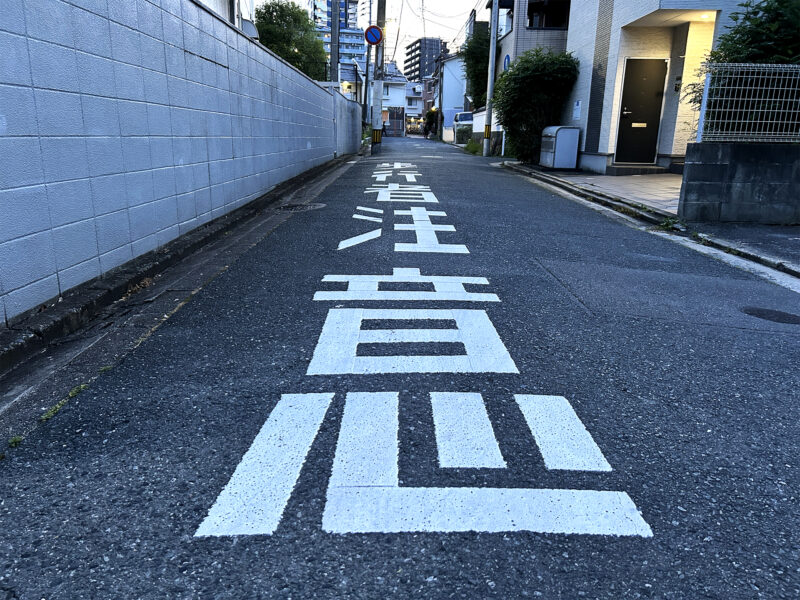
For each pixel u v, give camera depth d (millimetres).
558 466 2133
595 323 3699
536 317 3758
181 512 1849
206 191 6055
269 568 1629
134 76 4402
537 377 2871
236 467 2082
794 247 6109
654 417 2527
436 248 5652
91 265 3865
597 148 13898
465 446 2236
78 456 2146
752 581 1629
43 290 3355
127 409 2482
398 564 1652
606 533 1799
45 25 3273
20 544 1703
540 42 20812
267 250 5422
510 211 8188
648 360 3146
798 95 7059
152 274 4445
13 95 3018
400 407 2520
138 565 1633
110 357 3020
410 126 86125
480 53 28734
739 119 7148
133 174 4426
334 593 1551
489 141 23109
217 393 2627
